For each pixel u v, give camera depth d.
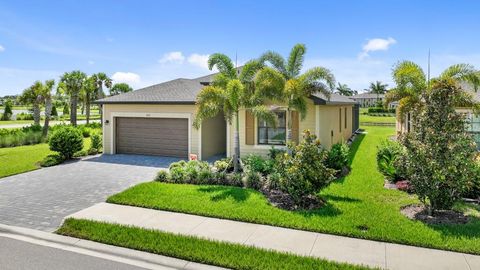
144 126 18.31
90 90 38.47
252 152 16.06
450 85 8.21
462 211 8.45
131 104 18.00
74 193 10.77
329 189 10.71
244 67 13.31
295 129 15.52
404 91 13.39
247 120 16.03
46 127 27.53
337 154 12.98
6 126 40.56
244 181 11.16
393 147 13.03
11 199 10.13
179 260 6.17
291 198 9.48
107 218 8.30
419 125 8.43
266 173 12.51
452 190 7.86
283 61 14.65
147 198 9.66
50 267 5.91
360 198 9.66
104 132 18.94
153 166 15.32
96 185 11.82
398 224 7.55
